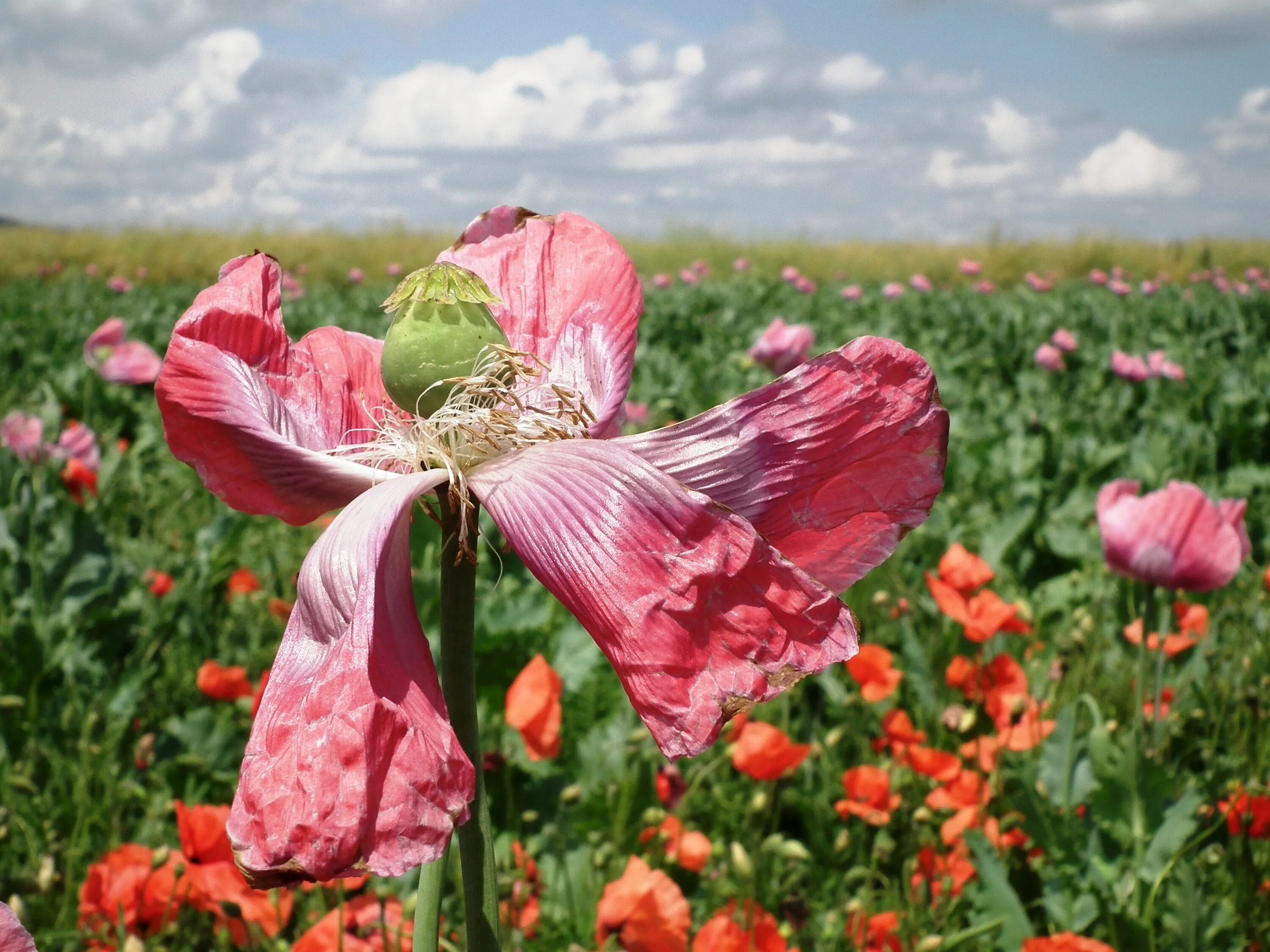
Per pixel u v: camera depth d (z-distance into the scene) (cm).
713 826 273
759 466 107
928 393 108
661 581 93
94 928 210
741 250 3847
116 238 3669
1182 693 321
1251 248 3944
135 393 872
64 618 353
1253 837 255
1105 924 222
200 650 379
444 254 134
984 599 291
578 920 220
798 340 700
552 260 133
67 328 1466
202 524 568
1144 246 3947
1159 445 639
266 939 206
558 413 114
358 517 98
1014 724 280
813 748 282
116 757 293
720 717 91
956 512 548
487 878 103
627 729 267
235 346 118
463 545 104
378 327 1588
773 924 200
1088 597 446
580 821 238
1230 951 215
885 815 243
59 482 443
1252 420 732
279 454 111
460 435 108
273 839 83
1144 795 235
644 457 105
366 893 207
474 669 105
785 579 93
